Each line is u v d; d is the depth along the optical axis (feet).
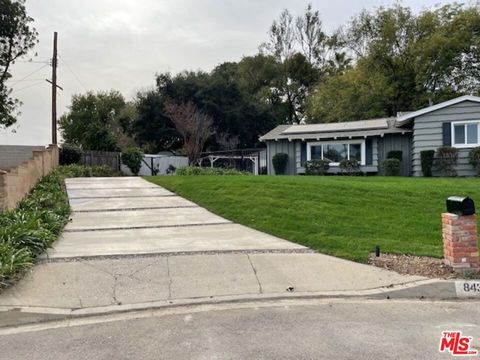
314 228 28.25
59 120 144.25
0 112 119.75
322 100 122.42
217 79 131.54
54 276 19.80
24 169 38.55
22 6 117.91
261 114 134.10
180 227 30.32
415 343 13.51
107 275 20.07
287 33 152.35
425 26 107.65
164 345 13.50
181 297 18.25
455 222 20.97
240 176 52.85
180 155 106.11
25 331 15.03
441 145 61.77
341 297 18.56
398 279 20.30
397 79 111.34
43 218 28.40
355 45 123.34
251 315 16.29
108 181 55.57
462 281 19.69
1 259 19.34
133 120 131.34
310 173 72.23
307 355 12.64
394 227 28.60
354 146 71.82
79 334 14.60
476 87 104.06
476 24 101.71
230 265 21.58
